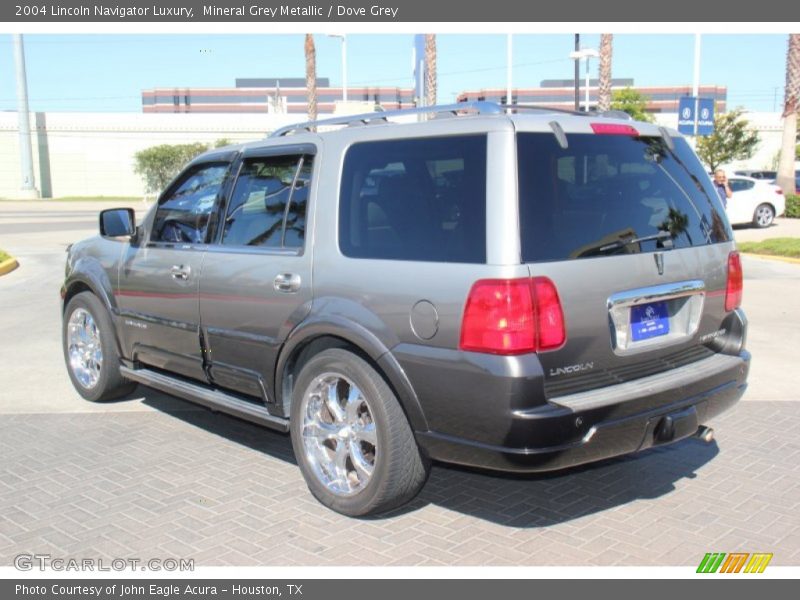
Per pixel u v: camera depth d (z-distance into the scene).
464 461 3.81
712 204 4.54
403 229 3.99
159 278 5.44
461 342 3.64
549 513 4.38
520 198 3.64
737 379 4.43
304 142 4.63
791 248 15.73
